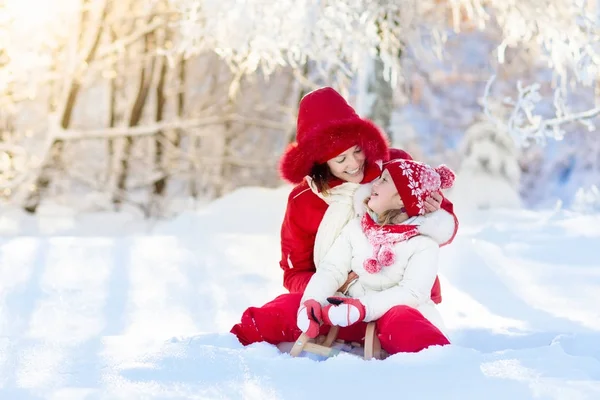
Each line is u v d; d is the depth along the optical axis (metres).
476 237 8.07
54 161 14.99
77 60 13.67
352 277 3.71
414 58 11.32
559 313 4.94
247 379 2.65
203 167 16.84
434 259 3.59
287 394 2.47
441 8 10.34
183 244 8.22
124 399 2.39
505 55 17.89
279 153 17.22
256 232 9.88
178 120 16.39
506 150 17.02
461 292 5.73
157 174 16.55
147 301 5.55
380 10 8.72
